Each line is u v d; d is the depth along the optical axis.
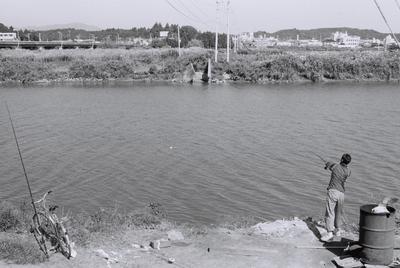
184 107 68.31
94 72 111.81
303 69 112.25
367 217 10.73
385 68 113.88
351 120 56.84
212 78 108.06
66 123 55.09
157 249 11.87
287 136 47.50
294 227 13.27
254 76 109.56
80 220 13.96
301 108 67.12
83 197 27.92
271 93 86.06
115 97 79.94
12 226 13.50
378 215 10.60
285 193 28.59
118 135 48.16
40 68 113.12
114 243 12.28
